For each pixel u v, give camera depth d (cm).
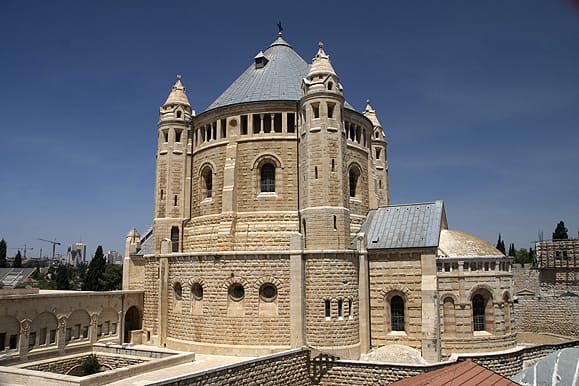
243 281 4659
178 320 5009
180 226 5922
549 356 2298
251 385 3781
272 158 5425
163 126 6097
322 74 5166
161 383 3106
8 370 3653
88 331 5109
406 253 4794
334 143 5044
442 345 4619
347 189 5188
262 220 5312
